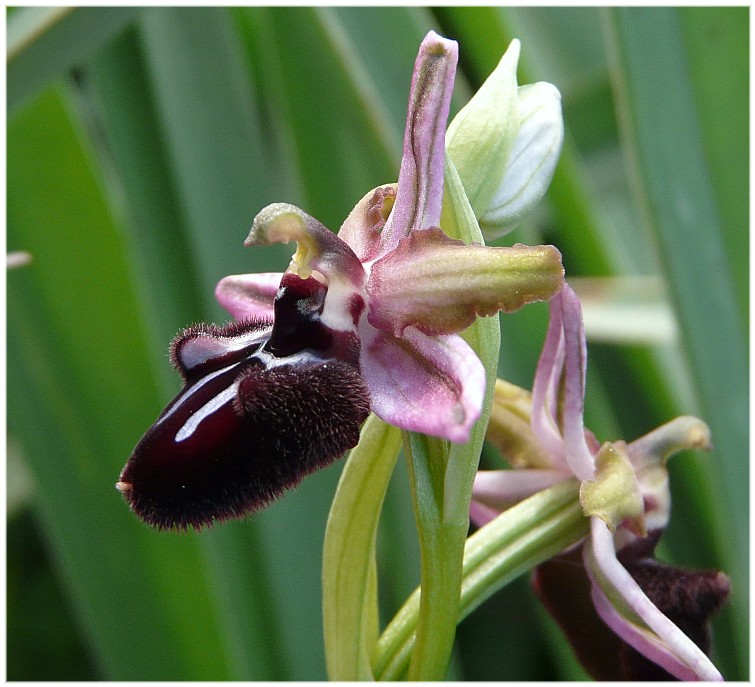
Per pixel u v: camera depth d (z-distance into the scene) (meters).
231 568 0.17
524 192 0.13
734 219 0.16
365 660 0.13
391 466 0.13
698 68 0.16
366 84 0.17
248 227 0.17
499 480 0.14
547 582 0.14
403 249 0.12
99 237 0.17
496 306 0.12
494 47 0.17
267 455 0.12
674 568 0.14
